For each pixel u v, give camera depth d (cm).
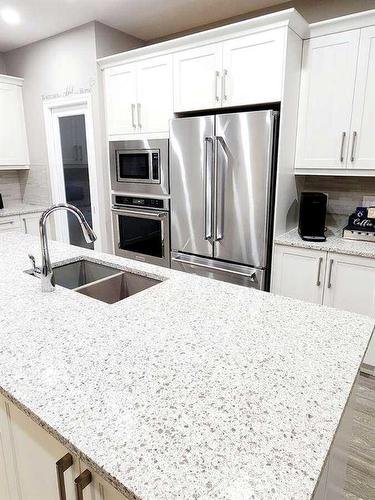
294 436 71
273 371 93
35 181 427
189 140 274
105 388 86
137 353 102
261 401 81
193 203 283
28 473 94
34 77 386
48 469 86
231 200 260
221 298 144
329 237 259
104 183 354
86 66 335
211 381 88
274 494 59
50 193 412
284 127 239
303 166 262
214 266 278
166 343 107
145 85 302
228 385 87
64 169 397
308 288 248
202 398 82
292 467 64
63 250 221
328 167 252
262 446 68
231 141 250
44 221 144
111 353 102
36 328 118
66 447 73
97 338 111
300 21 228
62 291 152
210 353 102
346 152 243
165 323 121
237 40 244
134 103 313
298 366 95
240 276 266
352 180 282
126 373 92
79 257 209
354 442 182
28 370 94
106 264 199
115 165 335
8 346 107
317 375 91
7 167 405
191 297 145
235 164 252
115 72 320
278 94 233
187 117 294
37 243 237
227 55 250
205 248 284
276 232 256
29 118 407
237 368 94
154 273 177
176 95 284
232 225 264
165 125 297
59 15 306
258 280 261
